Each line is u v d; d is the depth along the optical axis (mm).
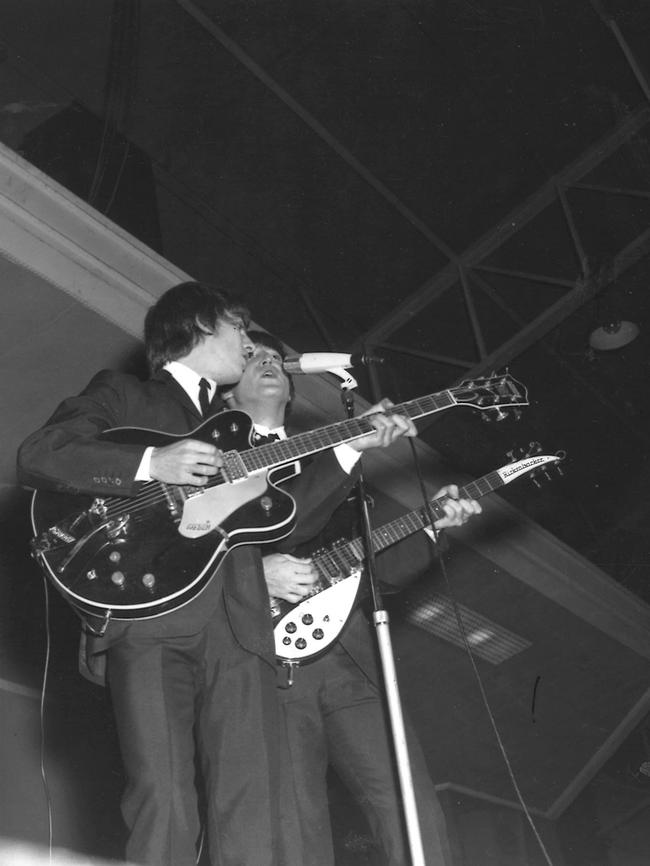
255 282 6836
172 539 2510
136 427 2621
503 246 7141
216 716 2449
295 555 3305
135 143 6137
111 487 2459
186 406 2771
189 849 2326
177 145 6199
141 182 6230
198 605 2498
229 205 6492
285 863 2879
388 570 3424
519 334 6992
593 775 6863
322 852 2955
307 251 6793
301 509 2924
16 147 5781
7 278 4281
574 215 7098
